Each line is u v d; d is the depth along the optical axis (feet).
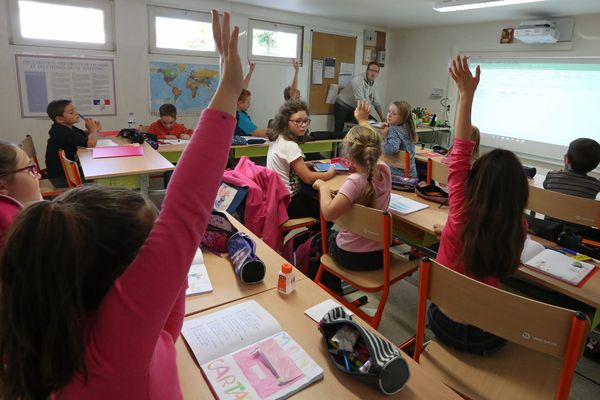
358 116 9.32
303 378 3.21
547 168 18.83
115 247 1.77
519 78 19.11
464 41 21.06
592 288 5.19
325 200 6.91
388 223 6.10
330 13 19.58
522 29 17.46
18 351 1.70
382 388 3.08
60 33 14.87
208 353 3.44
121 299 1.71
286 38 20.42
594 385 6.54
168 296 1.79
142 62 16.71
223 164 2.01
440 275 4.23
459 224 4.96
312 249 7.98
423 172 13.82
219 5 17.88
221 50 2.13
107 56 15.88
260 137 16.26
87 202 1.79
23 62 14.37
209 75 18.51
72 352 1.69
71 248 1.63
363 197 6.55
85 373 1.74
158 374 2.08
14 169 4.45
